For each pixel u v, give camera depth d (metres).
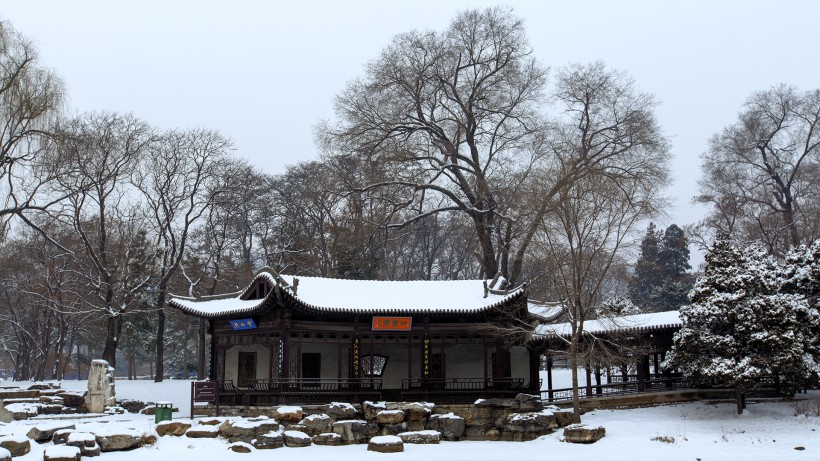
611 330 44.31
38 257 70.56
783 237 68.38
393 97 62.94
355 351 45.31
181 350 99.06
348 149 64.88
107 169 61.31
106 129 60.66
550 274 48.16
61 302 68.88
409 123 64.69
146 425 38.41
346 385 44.19
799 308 39.50
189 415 44.66
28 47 48.81
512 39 63.59
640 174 55.53
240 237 79.88
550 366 48.25
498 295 45.59
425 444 37.41
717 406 43.00
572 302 42.72
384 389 45.25
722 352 39.44
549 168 53.75
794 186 69.44
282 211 79.00
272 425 36.62
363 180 66.06
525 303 45.00
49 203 56.47
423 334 45.59
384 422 39.50
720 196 71.69
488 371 48.28
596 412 43.53
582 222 47.34
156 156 64.50
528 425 39.09
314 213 77.31
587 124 61.19
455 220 81.00
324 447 36.38
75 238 71.88
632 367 53.22
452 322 45.81
